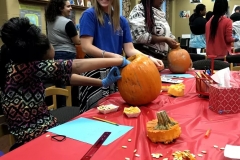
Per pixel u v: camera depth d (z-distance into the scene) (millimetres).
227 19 3129
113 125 979
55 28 2729
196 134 882
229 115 1074
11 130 1099
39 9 3004
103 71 1501
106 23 1538
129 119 1052
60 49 2758
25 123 1090
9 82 1068
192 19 4781
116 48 1626
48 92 1828
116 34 1597
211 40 3277
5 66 1093
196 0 7602
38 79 1092
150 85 1218
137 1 5395
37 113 1122
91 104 1480
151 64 1284
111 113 1133
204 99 1315
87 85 1360
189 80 1769
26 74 1056
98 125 981
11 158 737
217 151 751
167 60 2098
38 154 758
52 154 757
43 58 1137
